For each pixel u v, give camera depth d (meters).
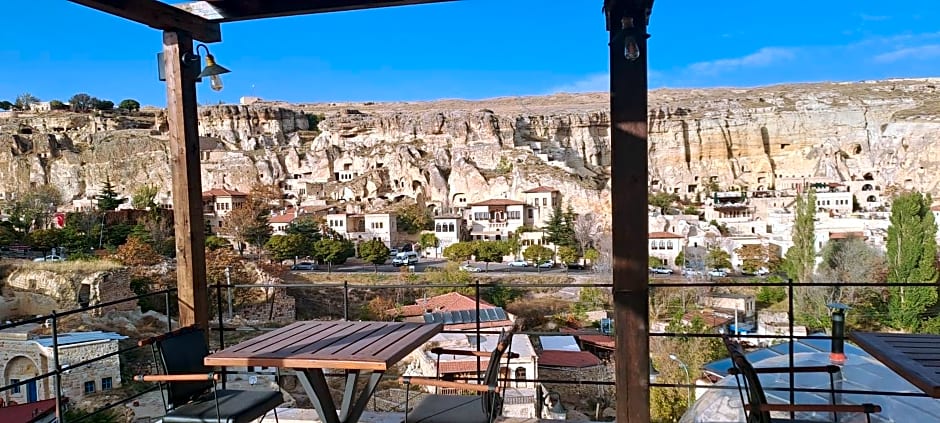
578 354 19.52
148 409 12.12
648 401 2.78
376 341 2.73
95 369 13.45
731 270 40.88
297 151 72.62
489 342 15.61
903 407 2.85
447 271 39.31
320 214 56.56
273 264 37.03
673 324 23.80
